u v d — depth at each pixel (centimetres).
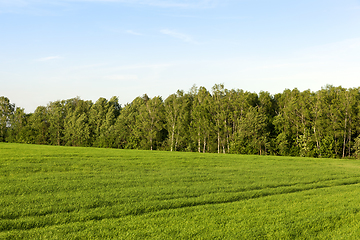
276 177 2859
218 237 1201
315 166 3931
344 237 1241
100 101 10625
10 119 11088
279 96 8969
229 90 8438
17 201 1585
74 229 1235
